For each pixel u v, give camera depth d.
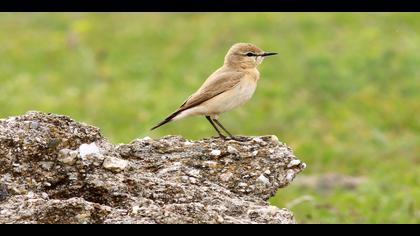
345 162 18.94
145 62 26.11
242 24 28.89
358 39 27.11
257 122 21.08
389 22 28.78
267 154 9.88
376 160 19.00
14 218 8.28
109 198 8.87
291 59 25.55
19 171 8.94
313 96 23.02
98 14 30.61
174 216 8.38
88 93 23.52
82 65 25.48
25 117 9.41
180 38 28.08
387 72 24.27
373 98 22.72
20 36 28.66
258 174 9.67
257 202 9.43
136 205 8.69
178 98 22.80
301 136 20.45
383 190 16.88
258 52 12.27
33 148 9.07
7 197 8.71
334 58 25.38
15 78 24.62
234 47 12.27
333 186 17.31
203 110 11.75
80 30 28.34
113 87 24.12
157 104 22.39
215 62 25.59
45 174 8.98
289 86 23.52
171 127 20.45
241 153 9.90
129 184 9.01
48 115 9.48
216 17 29.89
